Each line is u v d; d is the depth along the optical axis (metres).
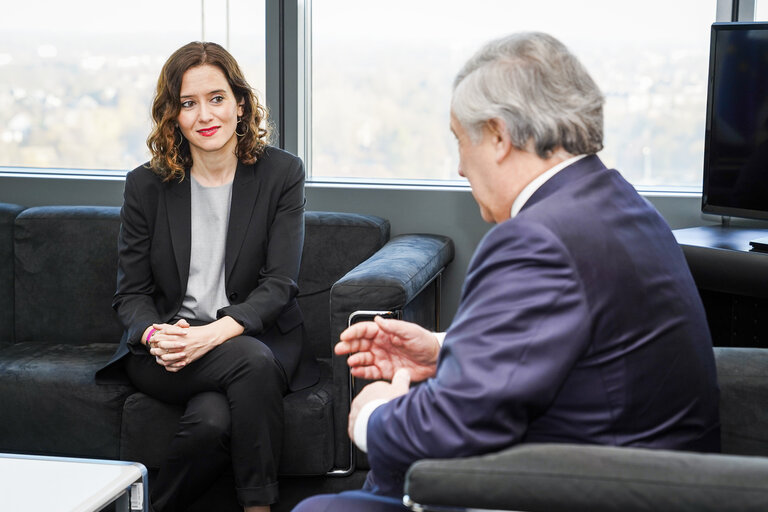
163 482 2.55
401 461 1.38
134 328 2.69
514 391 1.28
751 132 2.96
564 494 1.23
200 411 2.51
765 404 1.80
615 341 1.36
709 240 2.99
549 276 1.32
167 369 2.57
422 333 1.78
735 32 2.94
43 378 2.83
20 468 2.02
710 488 1.19
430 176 3.62
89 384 2.80
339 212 3.51
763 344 2.90
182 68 2.71
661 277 1.42
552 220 1.37
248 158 2.83
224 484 2.71
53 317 3.30
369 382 2.62
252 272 2.82
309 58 3.61
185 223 2.80
